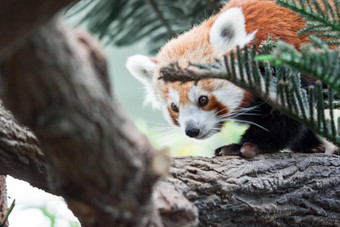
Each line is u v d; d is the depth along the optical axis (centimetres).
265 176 545
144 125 1159
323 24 441
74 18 1039
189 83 827
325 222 563
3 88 257
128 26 998
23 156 486
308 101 436
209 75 391
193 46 861
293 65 332
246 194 524
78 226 691
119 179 291
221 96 822
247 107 817
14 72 244
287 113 413
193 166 532
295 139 757
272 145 752
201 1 986
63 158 277
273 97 409
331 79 337
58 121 257
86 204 300
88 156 276
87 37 276
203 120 831
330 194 568
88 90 262
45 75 246
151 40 1062
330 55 337
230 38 830
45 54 241
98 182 289
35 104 255
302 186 557
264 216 527
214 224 512
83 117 263
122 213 301
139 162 295
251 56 400
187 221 412
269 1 834
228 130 940
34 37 236
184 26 1027
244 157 579
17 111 264
